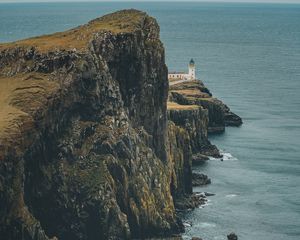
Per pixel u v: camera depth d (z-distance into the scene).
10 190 171.88
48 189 195.50
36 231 178.25
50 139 198.25
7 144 173.00
